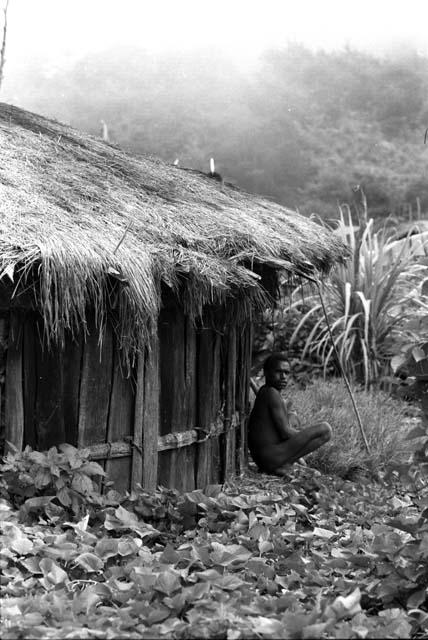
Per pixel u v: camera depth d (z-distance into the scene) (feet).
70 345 18.04
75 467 16.67
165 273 17.52
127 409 19.11
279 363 24.06
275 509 19.69
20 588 12.96
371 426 28.17
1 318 17.22
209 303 19.90
